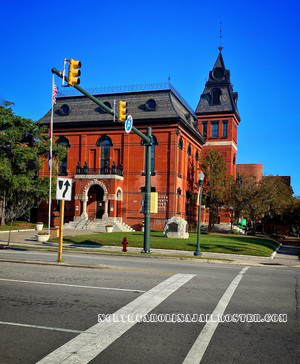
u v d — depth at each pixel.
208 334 6.48
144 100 41.91
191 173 46.50
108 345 5.86
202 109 57.53
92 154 42.66
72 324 6.81
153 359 5.38
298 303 8.76
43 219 43.19
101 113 42.75
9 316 7.21
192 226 45.00
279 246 33.94
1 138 34.72
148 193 19.88
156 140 40.41
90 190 41.69
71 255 18.20
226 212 48.62
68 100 45.06
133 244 22.86
